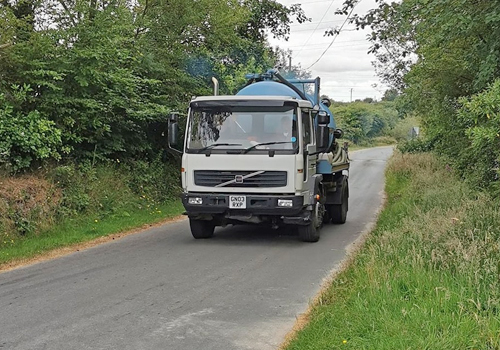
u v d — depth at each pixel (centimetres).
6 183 1161
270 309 687
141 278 835
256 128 1069
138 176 1656
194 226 1162
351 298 665
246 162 1056
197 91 1944
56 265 927
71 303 705
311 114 1168
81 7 1407
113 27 1432
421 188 1709
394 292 641
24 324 625
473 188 1231
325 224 1438
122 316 654
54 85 1309
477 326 526
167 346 561
